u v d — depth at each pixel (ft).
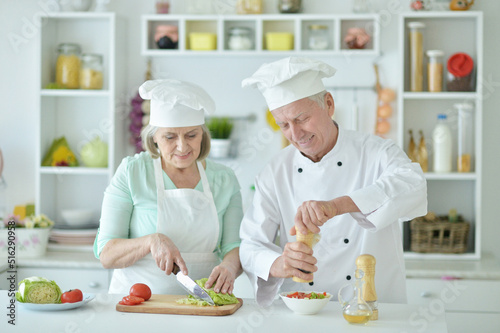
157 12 11.26
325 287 6.51
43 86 11.41
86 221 11.46
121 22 11.44
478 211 10.64
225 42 11.47
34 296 5.76
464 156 10.86
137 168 6.77
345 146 6.56
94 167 11.34
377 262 6.45
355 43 10.84
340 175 6.55
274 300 6.28
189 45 11.30
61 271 10.19
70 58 11.37
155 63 11.72
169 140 6.47
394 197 5.67
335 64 11.44
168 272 6.15
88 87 11.30
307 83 5.95
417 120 11.32
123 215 6.69
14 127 11.94
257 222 6.59
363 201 5.62
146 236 6.34
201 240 6.78
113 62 11.07
